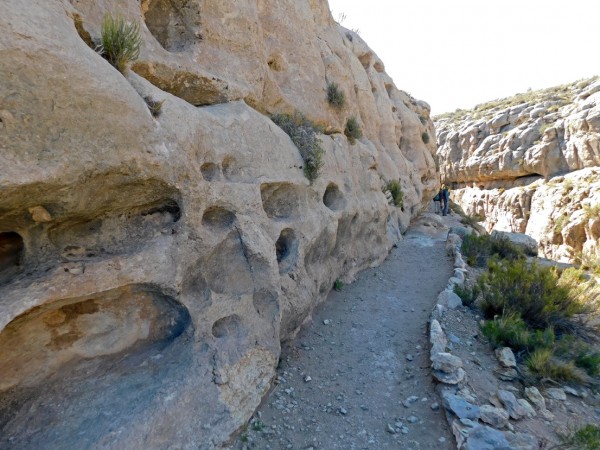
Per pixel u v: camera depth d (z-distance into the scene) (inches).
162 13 215.6
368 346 236.2
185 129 153.5
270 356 179.6
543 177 1599.4
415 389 190.7
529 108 1795.0
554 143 1557.6
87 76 110.6
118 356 148.9
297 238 233.9
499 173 1770.4
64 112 104.7
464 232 573.0
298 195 245.8
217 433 138.8
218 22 230.4
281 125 265.1
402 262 427.5
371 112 544.1
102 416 122.5
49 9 107.7
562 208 1323.8
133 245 145.0
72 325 139.3
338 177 321.4
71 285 123.3
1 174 92.7
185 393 137.3
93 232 140.3
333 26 475.5
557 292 269.7
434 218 742.5
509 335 219.0
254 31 260.7
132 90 128.9
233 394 152.4
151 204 151.9
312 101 335.0
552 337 219.3
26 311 112.7
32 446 112.0
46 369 132.3
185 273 155.3
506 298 260.8
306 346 232.2
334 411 178.1
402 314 282.5
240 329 173.5
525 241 560.4
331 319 269.0
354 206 333.4
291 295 218.1
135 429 119.5
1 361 122.0
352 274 346.0
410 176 695.1
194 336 154.2
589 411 177.0
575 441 146.9
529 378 193.8
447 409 166.1
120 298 147.8
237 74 237.6
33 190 102.9
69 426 118.6
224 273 176.9
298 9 350.9
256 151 208.4
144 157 130.0
